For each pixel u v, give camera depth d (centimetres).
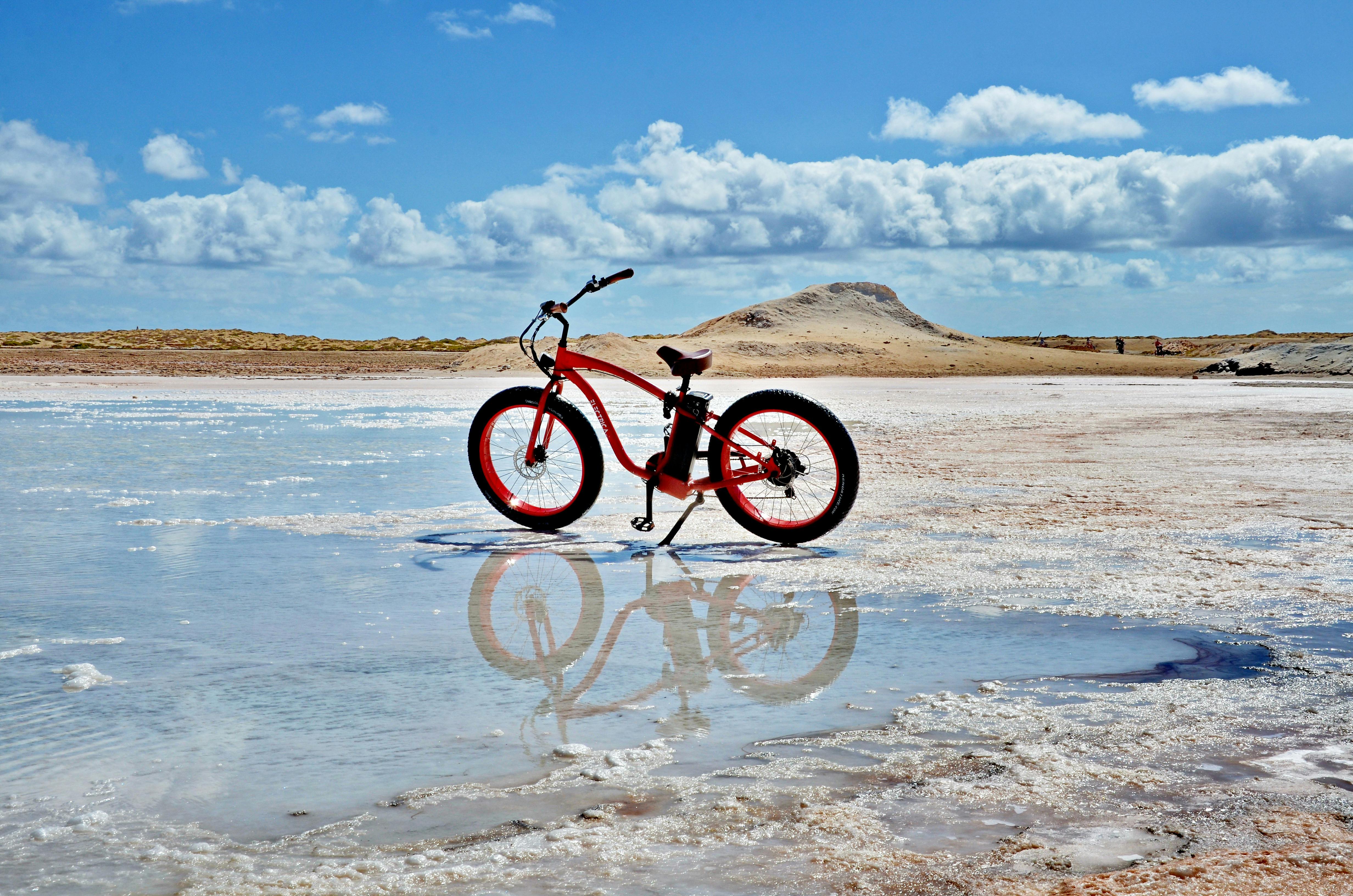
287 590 372
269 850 166
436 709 239
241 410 1650
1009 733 222
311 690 253
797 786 192
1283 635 307
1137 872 155
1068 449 964
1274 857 160
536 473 536
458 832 172
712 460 500
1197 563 421
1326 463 820
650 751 211
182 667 271
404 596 366
